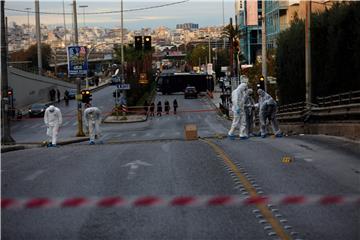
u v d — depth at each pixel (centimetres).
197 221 954
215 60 15650
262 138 2520
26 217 995
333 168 1473
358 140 2144
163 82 11812
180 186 1248
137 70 10288
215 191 1185
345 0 3891
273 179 1320
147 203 1066
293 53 3875
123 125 6419
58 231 902
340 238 845
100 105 9106
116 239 855
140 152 1980
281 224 926
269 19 9212
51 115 2806
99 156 1883
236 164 1565
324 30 3356
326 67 3216
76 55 4562
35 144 3609
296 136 2631
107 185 1282
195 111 8031
